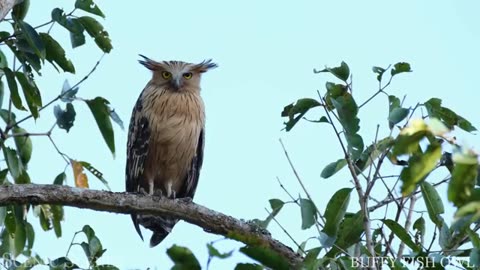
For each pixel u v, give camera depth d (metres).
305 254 9.98
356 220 9.84
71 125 12.12
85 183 12.27
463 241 9.56
